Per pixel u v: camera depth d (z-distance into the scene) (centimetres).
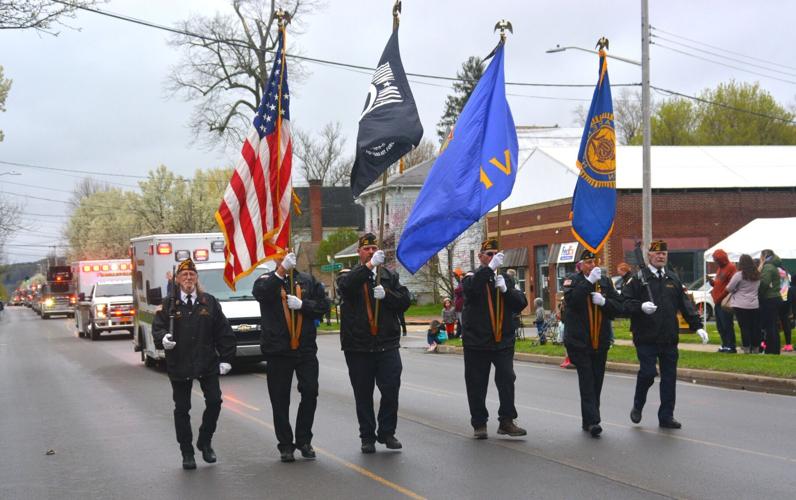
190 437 904
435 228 1022
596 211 1166
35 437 1148
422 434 1058
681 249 4003
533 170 4512
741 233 2558
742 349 1914
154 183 7350
